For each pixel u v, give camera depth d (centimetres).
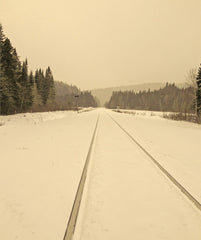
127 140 1016
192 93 3422
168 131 1495
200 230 290
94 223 302
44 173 514
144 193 405
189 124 2322
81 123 1959
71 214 324
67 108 6562
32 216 318
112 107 19050
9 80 3100
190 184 457
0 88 2817
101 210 338
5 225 295
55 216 319
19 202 362
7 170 535
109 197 384
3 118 2298
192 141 1062
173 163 626
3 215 321
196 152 795
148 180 475
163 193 406
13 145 854
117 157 679
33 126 1608
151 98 15450
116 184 448
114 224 300
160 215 326
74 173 516
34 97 5228
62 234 276
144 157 684
